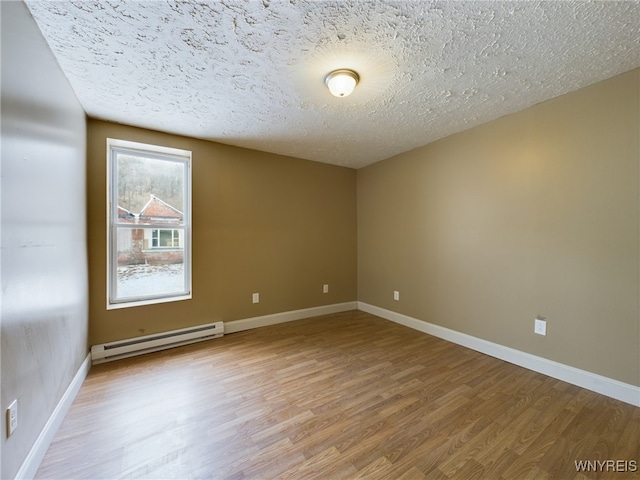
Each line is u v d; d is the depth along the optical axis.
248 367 2.30
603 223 1.88
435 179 3.04
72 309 1.84
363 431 1.54
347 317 3.77
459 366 2.32
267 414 1.68
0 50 1.04
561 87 1.96
